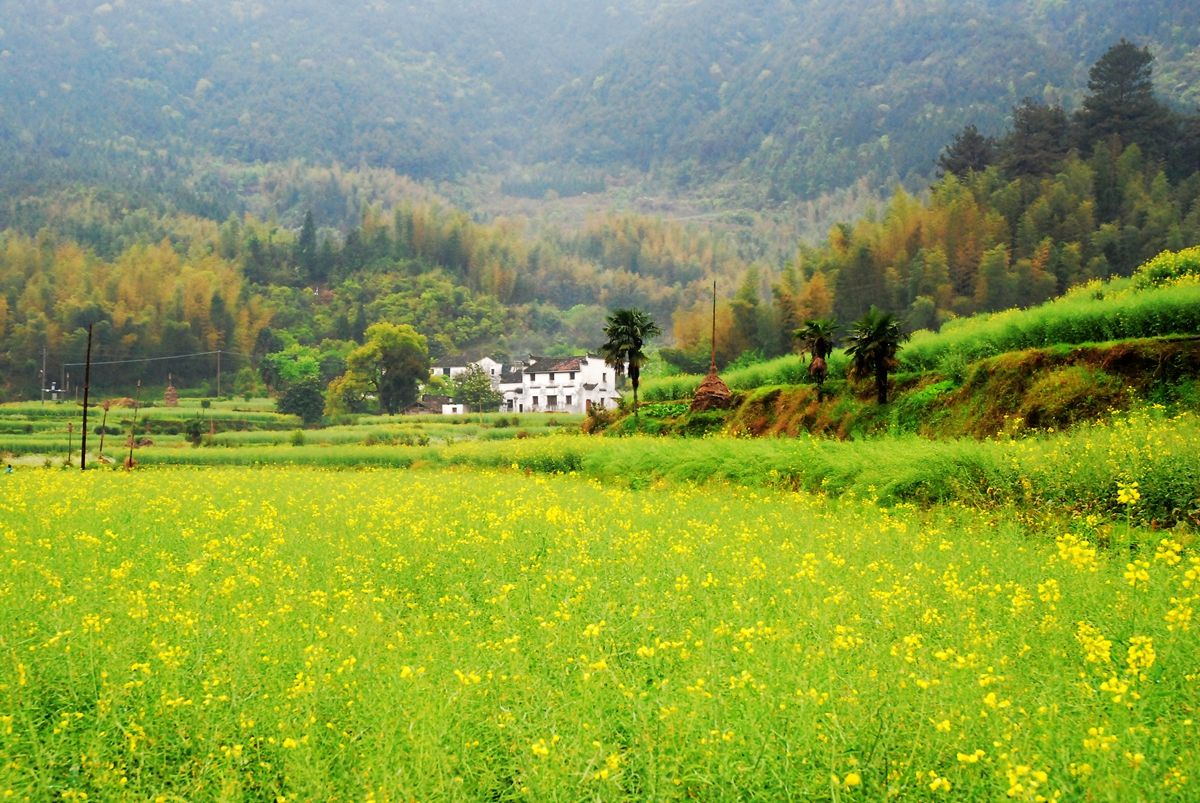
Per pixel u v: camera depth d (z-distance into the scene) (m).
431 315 173.88
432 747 6.86
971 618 9.51
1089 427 24.19
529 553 14.23
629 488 28.97
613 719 7.50
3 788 6.78
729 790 6.52
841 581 11.48
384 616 10.91
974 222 100.56
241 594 11.63
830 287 99.25
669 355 94.62
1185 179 107.00
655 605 10.61
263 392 135.75
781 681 7.72
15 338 137.12
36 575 12.41
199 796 6.96
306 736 7.10
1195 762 6.20
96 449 67.81
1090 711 7.01
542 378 124.25
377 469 43.53
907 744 6.75
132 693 8.13
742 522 17.05
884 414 32.03
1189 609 8.38
